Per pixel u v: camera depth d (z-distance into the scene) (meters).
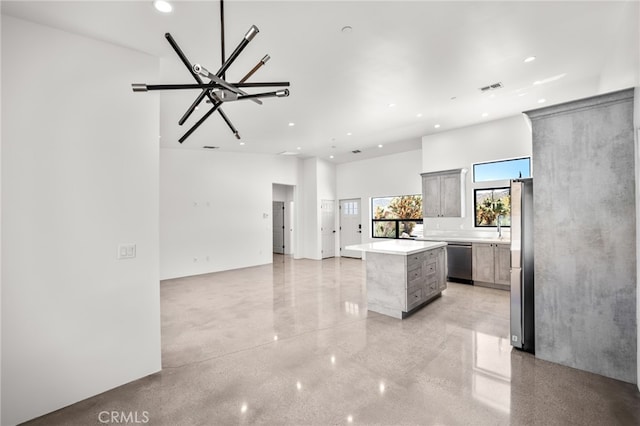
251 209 8.07
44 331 2.14
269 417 1.99
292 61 3.14
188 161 7.04
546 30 2.68
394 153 8.43
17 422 2.02
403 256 3.84
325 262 8.73
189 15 2.30
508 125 5.39
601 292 2.48
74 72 2.33
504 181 5.55
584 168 2.54
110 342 2.41
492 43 2.87
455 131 6.02
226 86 1.79
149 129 2.69
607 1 2.31
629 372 2.37
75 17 2.17
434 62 3.22
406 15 2.42
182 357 2.88
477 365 2.66
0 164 2.00
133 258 2.55
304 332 3.44
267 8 2.28
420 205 8.05
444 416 1.97
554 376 2.46
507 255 5.16
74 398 2.23
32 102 2.13
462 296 4.85
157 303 2.67
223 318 3.95
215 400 2.19
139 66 2.70
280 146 7.31
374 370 2.58
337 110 4.69
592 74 3.58
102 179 2.41
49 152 2.19
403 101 4.36
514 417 1.96
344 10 2.34
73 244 2.27
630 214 2.36
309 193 9.32
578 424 1.90
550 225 2.70
